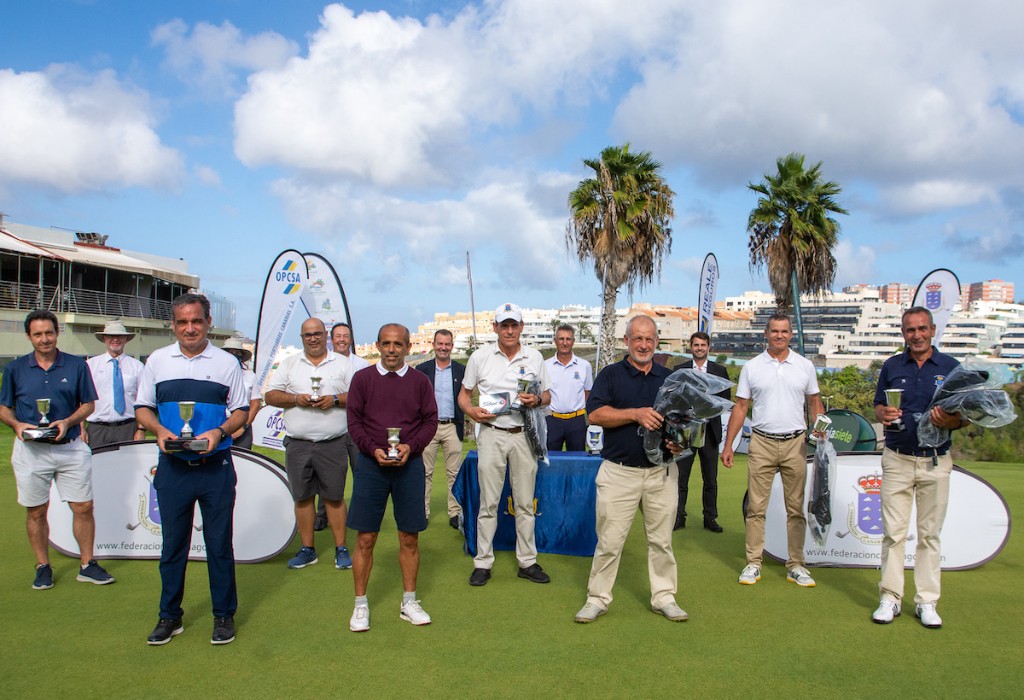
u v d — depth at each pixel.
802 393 4.97
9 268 26.28
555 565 5.46
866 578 5.19
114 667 3.50
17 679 3.36
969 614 4.37
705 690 3.27
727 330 93.94
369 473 4.00
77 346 25.50
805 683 3.35
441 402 6.70
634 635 3.96
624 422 4.12
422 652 3.70
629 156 17.77
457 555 5.74
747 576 5.02
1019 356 122.56
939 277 10.14
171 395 3.83
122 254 31.58
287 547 5.70
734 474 10.23
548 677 3.40
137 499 5.45
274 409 10.56
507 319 4.99
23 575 5.06
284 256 9.56
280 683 3.32
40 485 4.70
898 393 4.35
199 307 3.90
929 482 4.21
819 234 17.12
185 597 4.61
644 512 4.30
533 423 4.90
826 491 4.81
